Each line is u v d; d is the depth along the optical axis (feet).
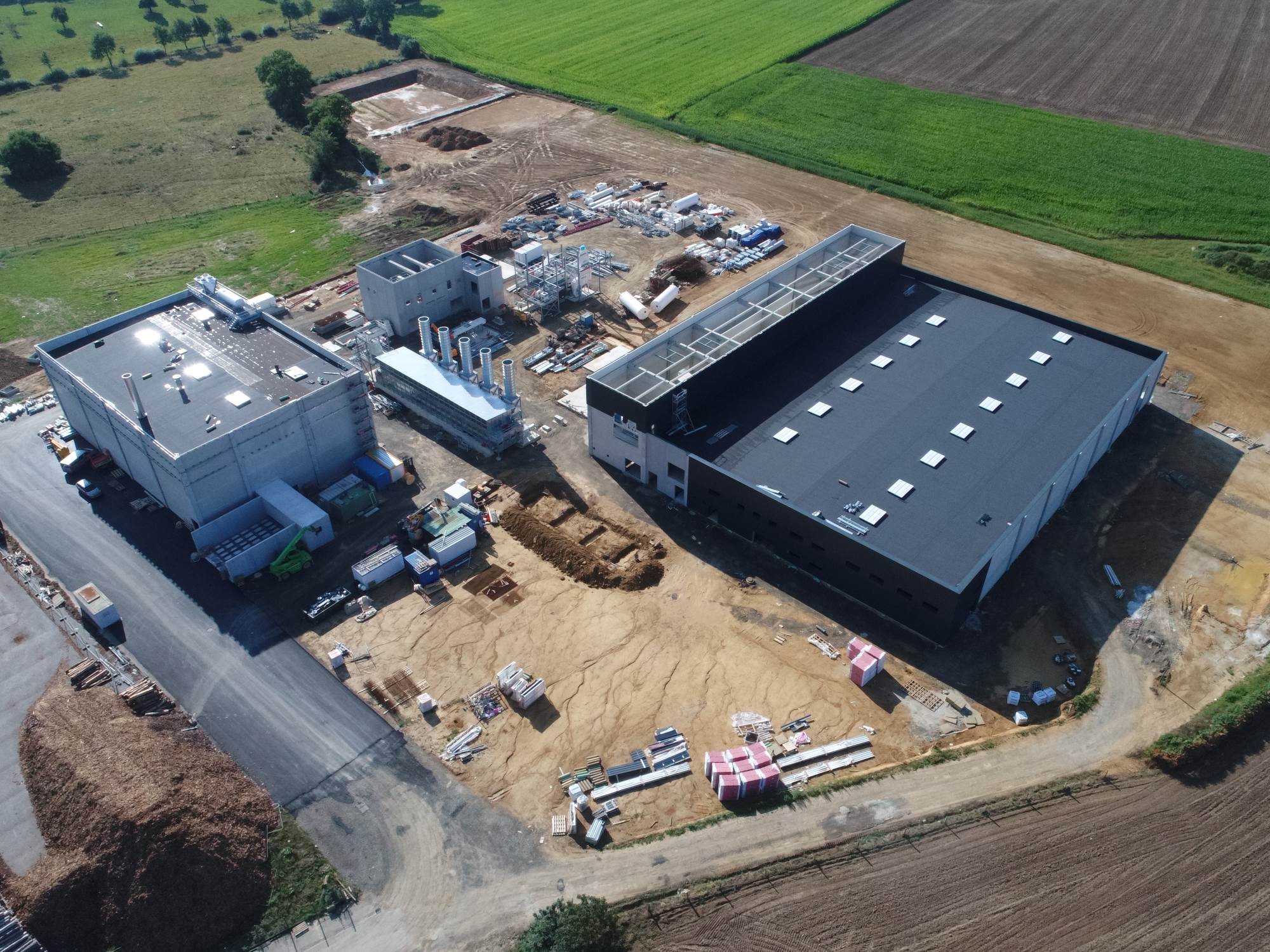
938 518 212.43
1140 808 167.53
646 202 392.68
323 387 236.63
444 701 190.60
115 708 184.03
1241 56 520.83
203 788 165.48
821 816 168.14
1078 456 227.81
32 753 174.19
